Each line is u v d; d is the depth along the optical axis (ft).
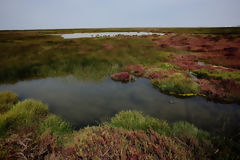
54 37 127.34
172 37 122.72
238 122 15.35
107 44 81.35
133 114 15.80
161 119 16.05
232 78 28.60
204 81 27.84
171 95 23.39
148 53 60.80
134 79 30.99
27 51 57.16
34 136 11.20
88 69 37.76
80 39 105.29
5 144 9.82
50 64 40.73
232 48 65.16
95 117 16.49
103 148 9.96
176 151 9.18
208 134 12.51
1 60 42.52
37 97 21.66
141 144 10.27
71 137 12.32
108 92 24.34
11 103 18.17
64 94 23.11
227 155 9.32
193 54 59.47
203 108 18.89
